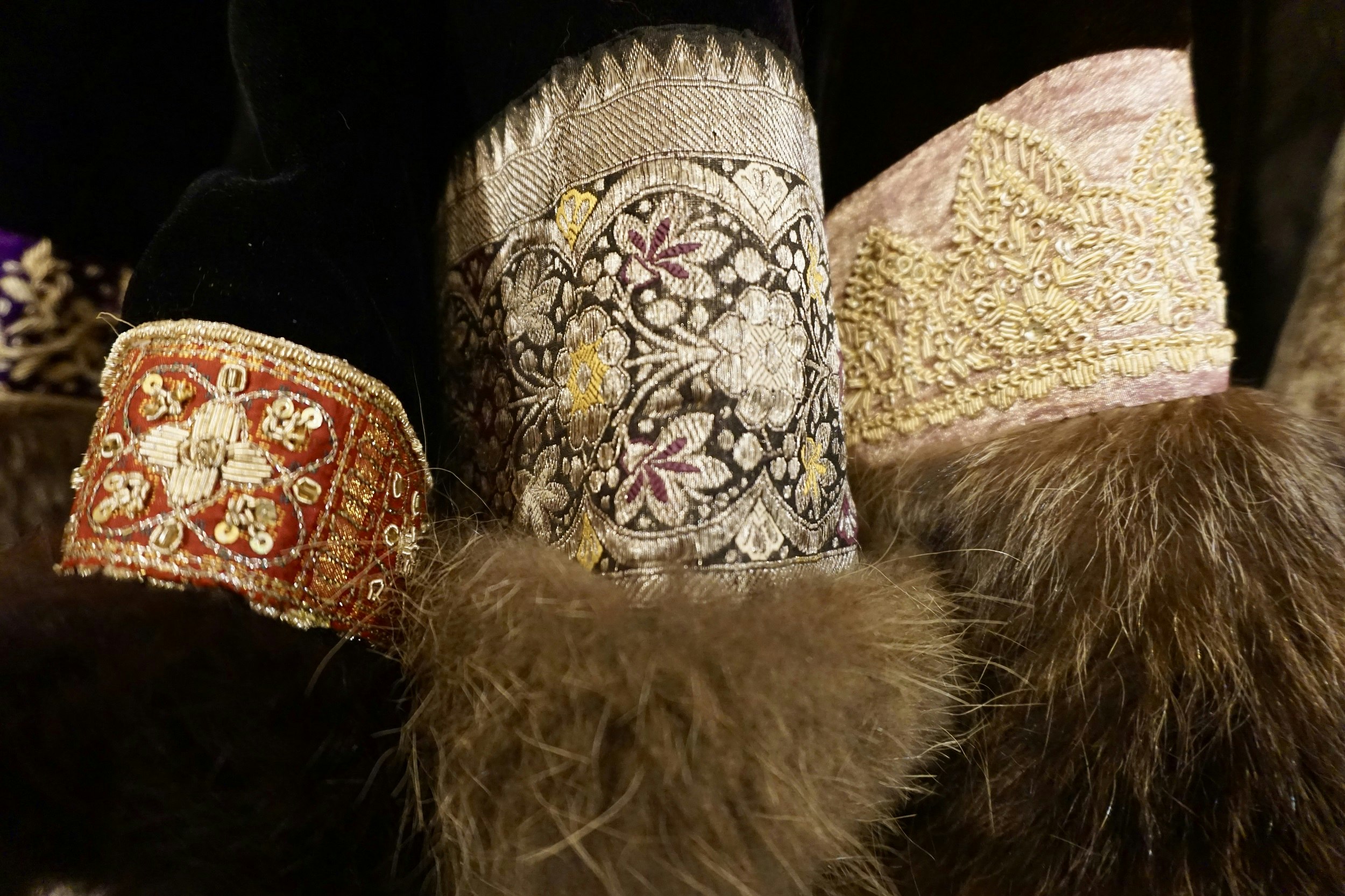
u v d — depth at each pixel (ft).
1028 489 1.06
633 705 0.71
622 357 0.84
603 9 0.92
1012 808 1.00
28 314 1.18
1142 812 0.94
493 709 0.74
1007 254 1.15
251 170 1.11
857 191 1.36
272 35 0.98
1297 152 1.61
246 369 0.82
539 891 0.73
